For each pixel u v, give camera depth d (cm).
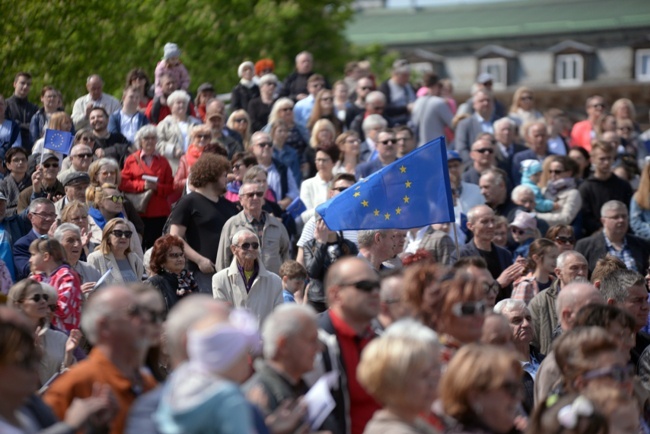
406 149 3459
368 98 3909
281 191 3450
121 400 1355
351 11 7931
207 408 1180
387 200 2408
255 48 6706
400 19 12731
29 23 4959
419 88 4719
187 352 1270
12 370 1277
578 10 12081
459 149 3916
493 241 2917
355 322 1581
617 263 2384
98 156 3334
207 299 1305
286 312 1452
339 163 3441
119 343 1368
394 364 1321
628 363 1781
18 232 2745
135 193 3138
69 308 2164
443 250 2720
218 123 3512
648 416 1809
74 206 2591
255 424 1300
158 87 3791
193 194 2703
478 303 1542
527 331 2095
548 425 1345
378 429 1325
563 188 3334
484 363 1338
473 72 12112
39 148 3316
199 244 2678
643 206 3319
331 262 2584
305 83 4331
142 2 5628
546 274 2581
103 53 5234
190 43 6153
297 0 7562
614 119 4103
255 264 2452
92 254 2489
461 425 1344
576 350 1529
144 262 2570
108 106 3800
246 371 1313
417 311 1579
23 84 3700
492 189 3170
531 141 3712
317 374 1525
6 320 1291
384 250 2408
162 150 3500
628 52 11688
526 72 11969
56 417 1347
